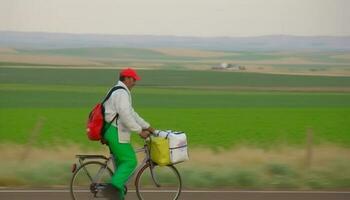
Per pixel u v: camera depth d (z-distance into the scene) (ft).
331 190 94.22
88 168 72.13
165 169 76.43
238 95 149.38
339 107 148.66
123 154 69.77
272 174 106.42
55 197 81.05
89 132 69.62
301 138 147.43
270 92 148.97
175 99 148.97
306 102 148.97
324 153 134.21
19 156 127.65
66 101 146.00
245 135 147.84
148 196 76.48
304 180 101.81
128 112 68.49
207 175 99.96
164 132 72.23
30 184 96.37
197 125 148.46
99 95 147.43
